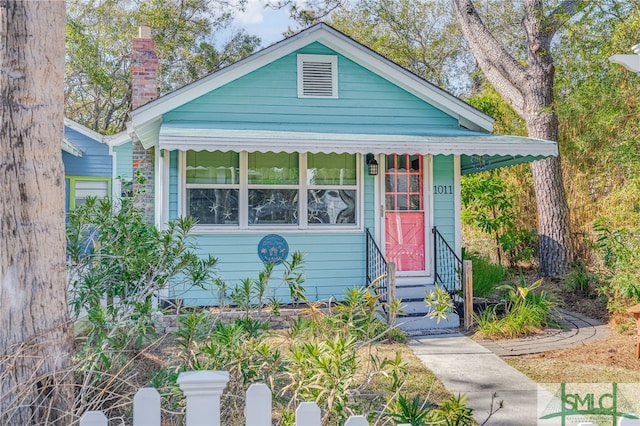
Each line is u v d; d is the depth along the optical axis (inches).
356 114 491.8
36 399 154.3
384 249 474.3
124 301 242.4
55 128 165.5
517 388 269.0
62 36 167.2
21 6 158.4
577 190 600.4
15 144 157.6
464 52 1302.9
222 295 259.3
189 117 461.4
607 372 290.2
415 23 1262.3
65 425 159.3
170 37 1254.9
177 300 280.1
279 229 459.5
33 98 159.6
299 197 465.7
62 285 167.2
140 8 1224.2
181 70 1310.3
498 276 550.3
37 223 160.2
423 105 503.2
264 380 182.1
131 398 187.6
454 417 148.3
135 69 546.3
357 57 488.1
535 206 669.3
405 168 486.9
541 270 582.6
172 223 285.7
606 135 538.3
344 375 149.7
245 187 456.4
